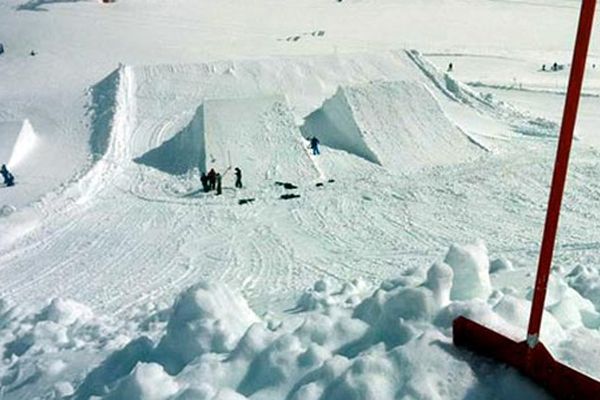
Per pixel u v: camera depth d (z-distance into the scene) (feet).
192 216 54.08
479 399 8.93
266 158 67.36
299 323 14.14
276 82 103.71
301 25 177.78
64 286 39.45
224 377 11.14
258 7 197.77
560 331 10.77
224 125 71.67
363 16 191.83
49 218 56.49
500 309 11.19
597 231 39.70
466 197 51.65
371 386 9.40
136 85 99.91
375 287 22.47
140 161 74.49
